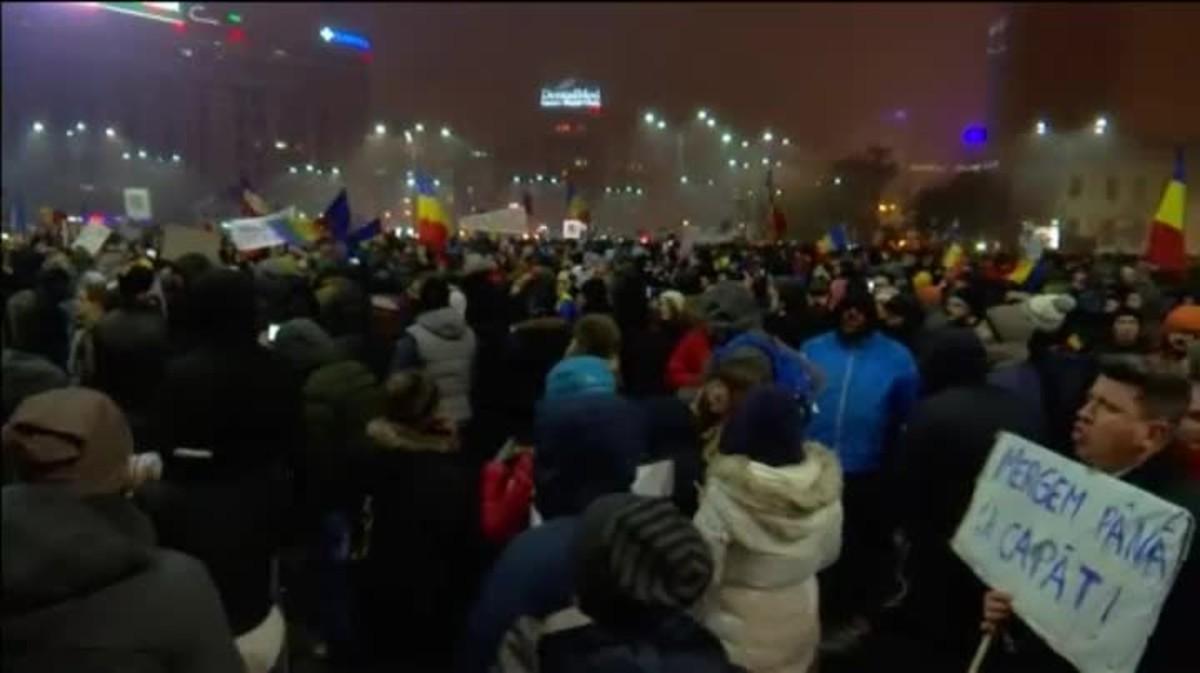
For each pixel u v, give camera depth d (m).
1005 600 3.69
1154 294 6.59
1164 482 3.42
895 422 6.64
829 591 6.71
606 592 2.44
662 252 17.66
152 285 7.78
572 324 9.31
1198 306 5.24
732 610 3.90
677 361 8.01
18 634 2.49
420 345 7.71
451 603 5.13
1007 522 3.79
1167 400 3.41
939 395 5.39
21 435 2.62
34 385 5.46
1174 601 3.21
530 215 21.61
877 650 6.23
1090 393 3.62
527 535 3.02
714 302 8.22
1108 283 8.25
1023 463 3.80
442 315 7.83
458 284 11.52
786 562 3.88
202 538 4.04
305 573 6.64
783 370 6.60
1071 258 9.55
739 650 3.88
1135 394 3.44
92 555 2.53
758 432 3.98
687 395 7.06
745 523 3.85
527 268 13.81
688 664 2.43
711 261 14.38
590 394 3.43
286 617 6.39
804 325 8.80
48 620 2.50
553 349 7.79
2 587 2.48
